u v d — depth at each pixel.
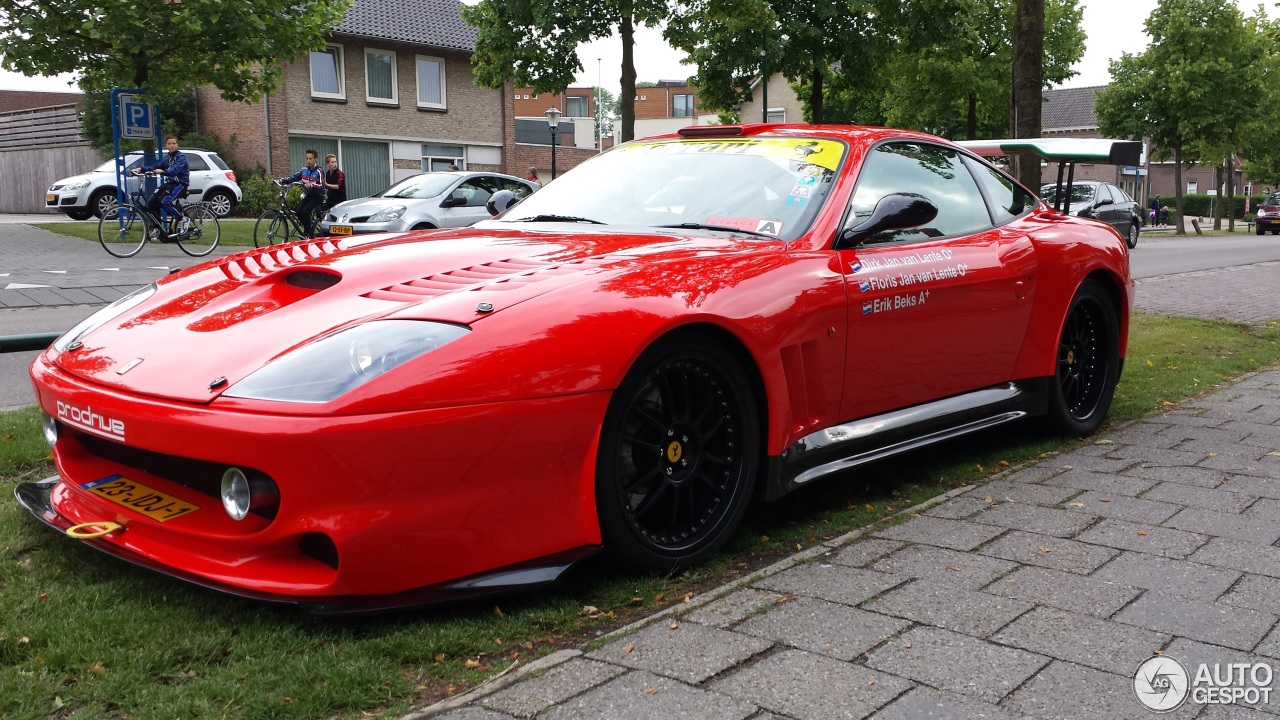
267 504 2.20
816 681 2.00
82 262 12.42
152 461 2.54
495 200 4.01
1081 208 21.53
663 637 2.20
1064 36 29.12
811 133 3.65
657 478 2.60
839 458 3.14
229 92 15.53
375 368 2.19
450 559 2.25
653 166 3.70
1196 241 29.00
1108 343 4.35
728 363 2.71
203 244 14.34
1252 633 2.23
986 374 3.75
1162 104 35.56
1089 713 1.88
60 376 2.62
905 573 2.59
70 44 14.20
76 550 2.71
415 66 30.89
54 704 1.92
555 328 2.36
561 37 16.25
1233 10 34.47
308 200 15.27
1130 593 2.46
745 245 3.04
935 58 26.92
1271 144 41.03
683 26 16.28
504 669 2.10
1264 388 5.29
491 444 2.25
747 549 2.87
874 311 3.15
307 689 1.97
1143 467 3.69
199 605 2.37
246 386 2.23
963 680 2.00
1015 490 3.38
